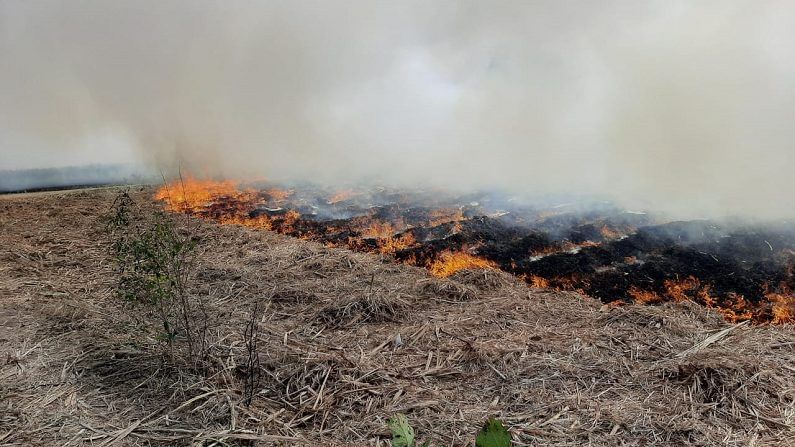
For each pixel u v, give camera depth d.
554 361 3.44
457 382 3.25
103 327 3.90
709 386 3.03
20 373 3.23
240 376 3.25
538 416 2.87
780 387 3.05
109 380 3.18
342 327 4.09
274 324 4.08
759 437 2.67
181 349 3.55
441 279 5.00
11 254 5.55
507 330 3.97
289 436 2.71
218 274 5.10
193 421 2.82
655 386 3.13
